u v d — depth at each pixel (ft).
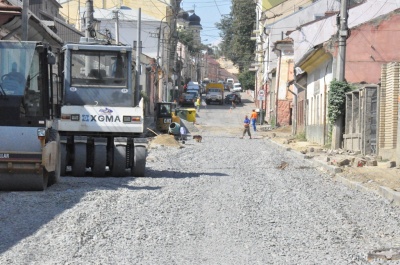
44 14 166.61
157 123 198.90
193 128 226.58
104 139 73.82
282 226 44.88
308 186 71.20
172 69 359.25
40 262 32.22
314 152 122.42
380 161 97.50
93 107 73.87
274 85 272.72
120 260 33.37
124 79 76.64
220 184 70.69
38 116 57.41
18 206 48.85
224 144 162.61
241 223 45.57
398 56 137.80
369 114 107.34
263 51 327.67
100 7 318.04
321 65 158.61
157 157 109.91
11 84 57.41
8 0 104.37
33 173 56.95
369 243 39.75
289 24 282.97
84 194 56.80
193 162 102.99
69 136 74.69
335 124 126.11
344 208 54.70
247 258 34.81
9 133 56.39
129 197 56.08
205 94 392.06
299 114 208.33
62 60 76.59
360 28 139.44
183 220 45.96
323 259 34.81
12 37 110.01
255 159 112.47
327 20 199.82
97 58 76.48
